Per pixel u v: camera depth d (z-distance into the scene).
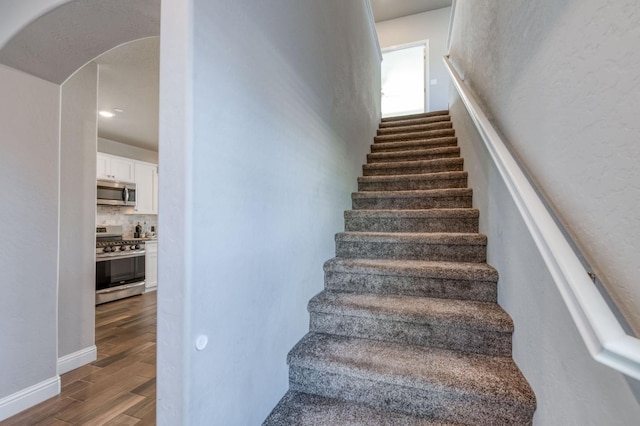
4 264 1.72
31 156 1.81
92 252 2.45
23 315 1.79
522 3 1.13
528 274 1.13
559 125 0.85
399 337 1.51
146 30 1.52
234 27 1.00
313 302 1.64
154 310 3.78
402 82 7.21
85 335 2.38
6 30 1.51
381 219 2.30
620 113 0.60
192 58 0.81
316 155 1.80
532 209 0.81
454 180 2.56
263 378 1.19
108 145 4.78
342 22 2.37
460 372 1.22
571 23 0.79
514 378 1.17
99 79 2.83
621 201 0.60
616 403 0.62
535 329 1.06
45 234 1.88
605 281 0.64
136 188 5.00
